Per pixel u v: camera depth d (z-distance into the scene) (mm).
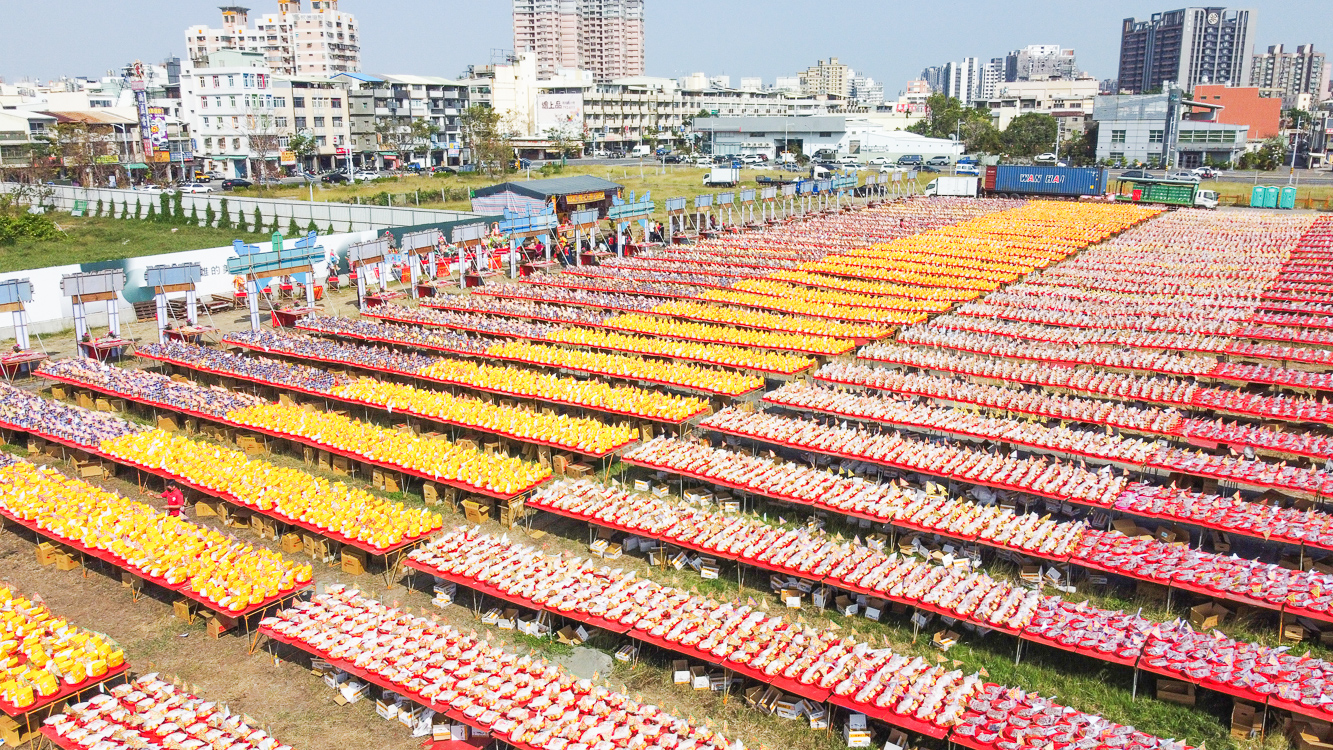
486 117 164500
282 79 160125
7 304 46906
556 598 24844
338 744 21406
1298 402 38031
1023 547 26641
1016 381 41562
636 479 34875
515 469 32219
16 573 29016
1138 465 31906
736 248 80312
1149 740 18766
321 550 29156
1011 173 119750
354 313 62219
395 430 37562
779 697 22062
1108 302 57281
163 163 149250
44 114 150250
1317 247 74875
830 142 184250
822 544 27297
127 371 44875
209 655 24828
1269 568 24922
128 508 29703
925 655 23906
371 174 154375
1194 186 108625
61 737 19984
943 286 63781
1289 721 20266
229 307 63719
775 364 44219
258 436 38344
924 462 32156
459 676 21969
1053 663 23531
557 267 76312
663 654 24500
